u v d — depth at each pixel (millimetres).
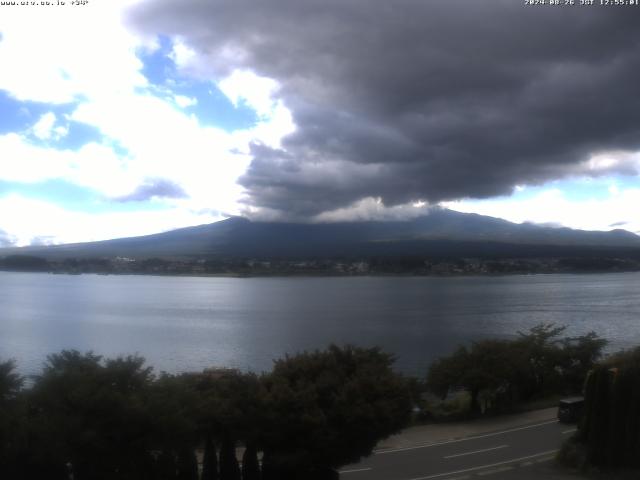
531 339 48031
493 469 27875
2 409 18172
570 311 143250
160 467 20141
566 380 45531
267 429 22469
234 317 138875
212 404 21734
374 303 171875
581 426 28172
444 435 34375
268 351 86688
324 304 171125
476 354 41094
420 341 95125
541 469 27500
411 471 27703
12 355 80188
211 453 22047
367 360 26547
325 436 22516
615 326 112062
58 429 18109
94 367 20984
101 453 18781
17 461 17969
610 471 26031
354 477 26875
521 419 37969
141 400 19594
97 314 146000
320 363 25500
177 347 91562
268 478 23172
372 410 22891
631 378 26141
